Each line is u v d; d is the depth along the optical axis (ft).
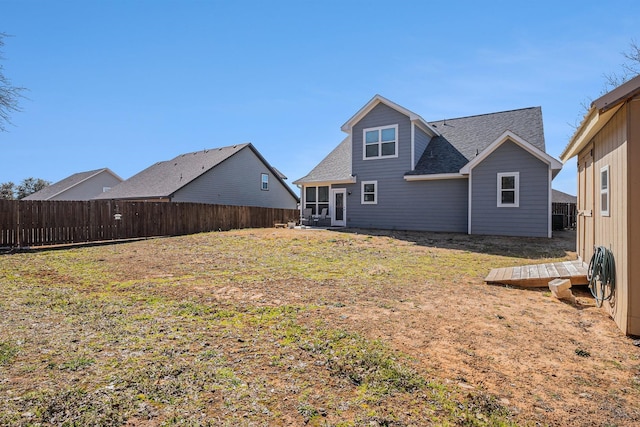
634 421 8.11
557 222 64.23
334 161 64.49
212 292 18.15
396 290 19.40
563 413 8.35
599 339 13.08
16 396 7.92
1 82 42.68
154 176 87.10
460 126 58.39
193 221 52.70
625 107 13.73
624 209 13.89
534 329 13.98
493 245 38.55
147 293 17.78
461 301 17.56
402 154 53.52
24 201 35.45
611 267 15.43
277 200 100.83
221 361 10.14
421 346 11.89
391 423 7.57
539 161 43.11
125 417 7.32
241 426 7.22
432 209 51.37
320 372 9.71
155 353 10.50
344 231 51.47
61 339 11.42
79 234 39.27
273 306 15.79
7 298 16.52
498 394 9.09
